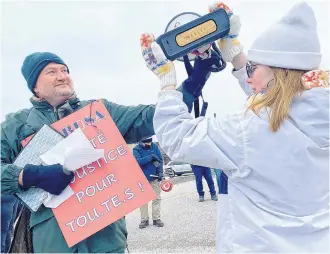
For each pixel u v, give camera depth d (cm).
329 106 117
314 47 122
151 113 149
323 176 118
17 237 145
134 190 139
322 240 116
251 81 128
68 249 135
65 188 136
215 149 119
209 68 140
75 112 146
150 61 135
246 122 119
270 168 116
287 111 115
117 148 142
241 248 119
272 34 122
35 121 148
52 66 147
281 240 115
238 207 122
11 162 146
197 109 145
